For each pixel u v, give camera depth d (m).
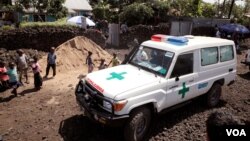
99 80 5.64
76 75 11.12
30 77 10.33
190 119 6.80
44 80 10.16
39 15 23.77
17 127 6.12
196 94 6.77
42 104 7.59
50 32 13.77
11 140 5.52
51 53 10.39
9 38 12.44
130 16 23.08
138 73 6.05
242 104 8.06
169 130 6.17
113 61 10.11
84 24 16.55
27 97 8.18
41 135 5.76
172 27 21.77
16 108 7.26
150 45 6.64
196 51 6.51
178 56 6.00
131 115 5.19
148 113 5.54
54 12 24.11
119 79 5.64
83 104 5.55
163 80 5.73
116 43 19.80
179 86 6.12
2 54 11.23
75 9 32.88
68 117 6.70
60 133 5.85
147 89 5.37
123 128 5.34
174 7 27.62
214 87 7.43
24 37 12.94
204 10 29.78
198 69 6.61
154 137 5.82
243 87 10.11
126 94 5.04
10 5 24.62
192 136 5.93
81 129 6.04
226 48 7.64
